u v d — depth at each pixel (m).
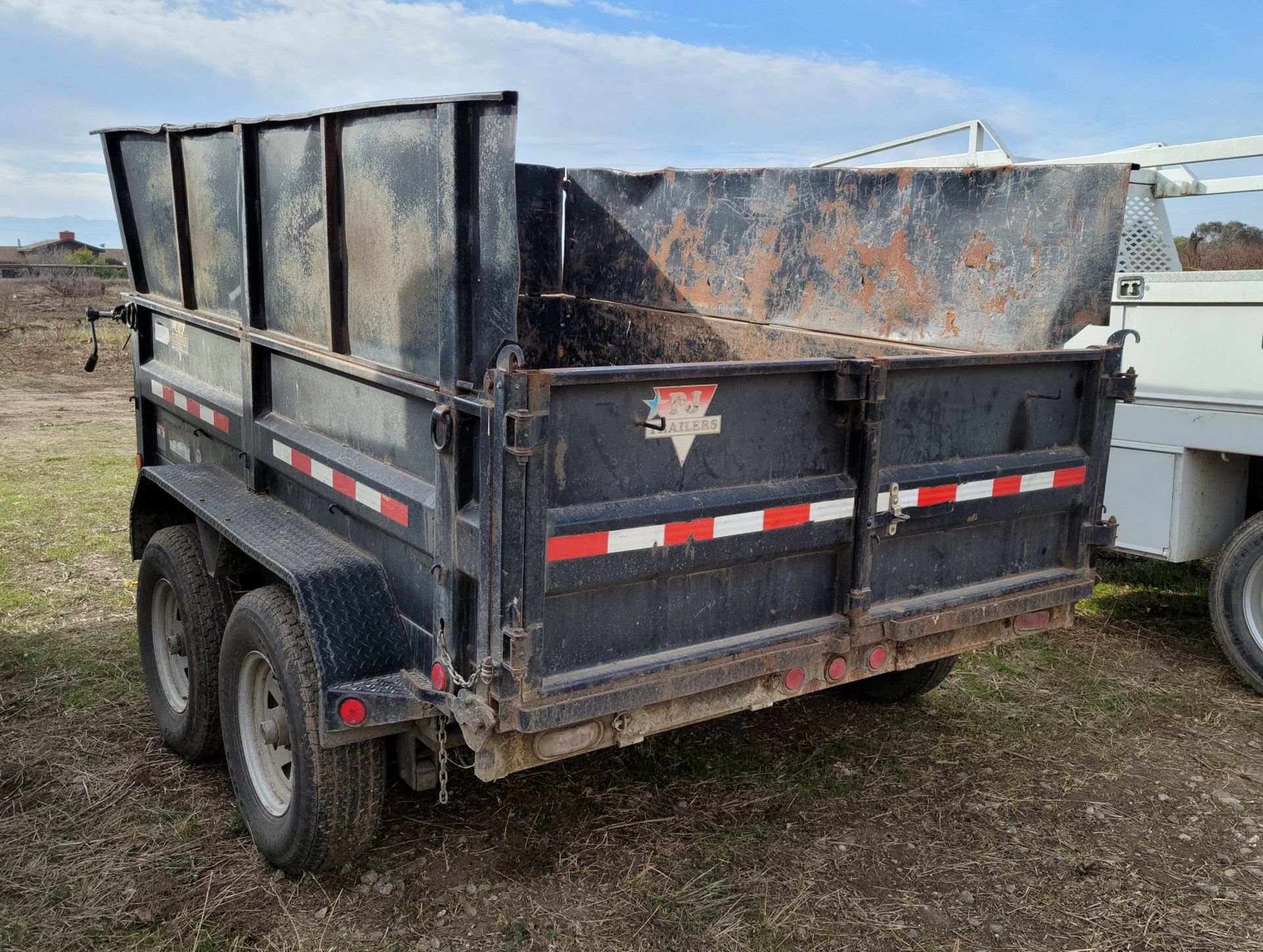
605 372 2.30
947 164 6.51
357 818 2.84
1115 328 5.13
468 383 2.39
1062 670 4.93
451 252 2.36
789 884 3.09
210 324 3.75
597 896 2.97
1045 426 3.25
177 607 3.82
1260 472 5.49
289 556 2.90
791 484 2.73
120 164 4.52
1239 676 4.83
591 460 2.36
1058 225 3.64
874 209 4.34
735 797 3.60
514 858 3.15
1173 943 2.88
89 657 4.71
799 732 4.16
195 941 2.73
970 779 3.80
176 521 4.15
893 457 2.88
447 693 2.49
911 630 2.95
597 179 5.79
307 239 3.05
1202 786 3.80
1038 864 3.26
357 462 2.89
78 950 2.69
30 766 3.70
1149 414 5.05
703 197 5.15
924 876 3.17
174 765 3.75
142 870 3.07
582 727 2.48
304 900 2.92
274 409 3.45
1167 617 5.75
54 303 21.66
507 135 2.19
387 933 2.78
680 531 2.50
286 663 2.80
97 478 8.37
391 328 2.68
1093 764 3.96
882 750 4.02
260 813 3.09
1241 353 4.67
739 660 2.65
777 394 2.66
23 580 5.75
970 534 3.15
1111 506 5.27
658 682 2.50
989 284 3.89
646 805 3.51
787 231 4.74
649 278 5.54
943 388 2.96
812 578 2.85
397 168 2.56
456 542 2.40
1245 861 3.30
